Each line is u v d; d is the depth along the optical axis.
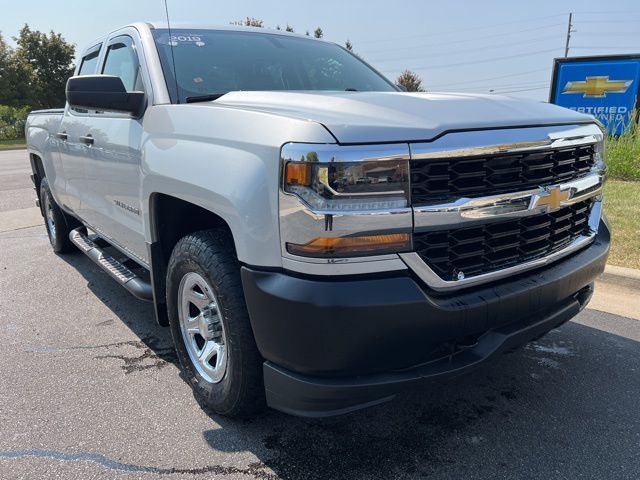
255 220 2.05
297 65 3.56
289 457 2.44
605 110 12.26
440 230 2.05
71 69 52.25
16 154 23.59
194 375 2.83
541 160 2.38
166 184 2.61
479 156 2.11
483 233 2.21
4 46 44.97
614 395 2.94
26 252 6.01
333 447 2.51
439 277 2.08
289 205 1.94
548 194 2.36
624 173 9.85
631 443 2.53
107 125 3.45
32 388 3.05
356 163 1.90
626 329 3.80
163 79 2.98
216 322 2.61
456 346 2.22
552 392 2.97
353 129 1.95
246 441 2.55
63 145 4.50
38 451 2.48
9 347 3.58
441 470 2.35
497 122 2.21
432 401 2.89
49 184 5.25
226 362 2.53
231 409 2.53
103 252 4.18
